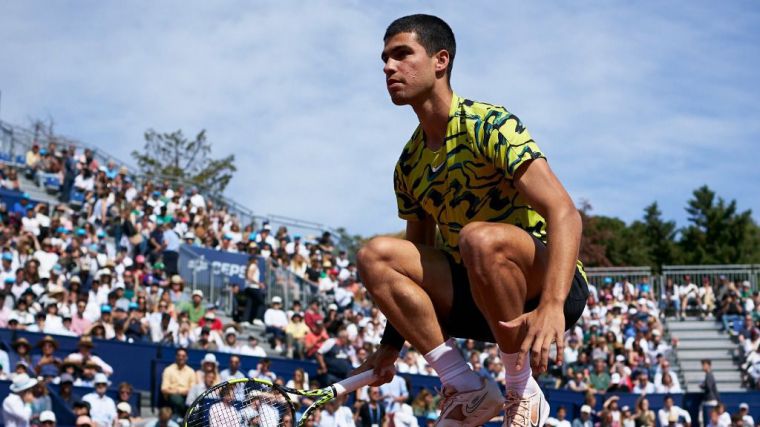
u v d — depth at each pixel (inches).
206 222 1007.0
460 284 149.6
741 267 1116.5
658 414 794.2
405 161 156.7
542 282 137.5
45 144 1123.9
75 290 658.8
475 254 132.4
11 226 784.9
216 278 884.6
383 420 629.9
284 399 159.0
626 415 743.7
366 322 826.8
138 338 659.4
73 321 630.5
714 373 1002.1
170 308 702.5
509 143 137.9
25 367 511.2
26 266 674.2
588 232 2097.7
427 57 145.9
